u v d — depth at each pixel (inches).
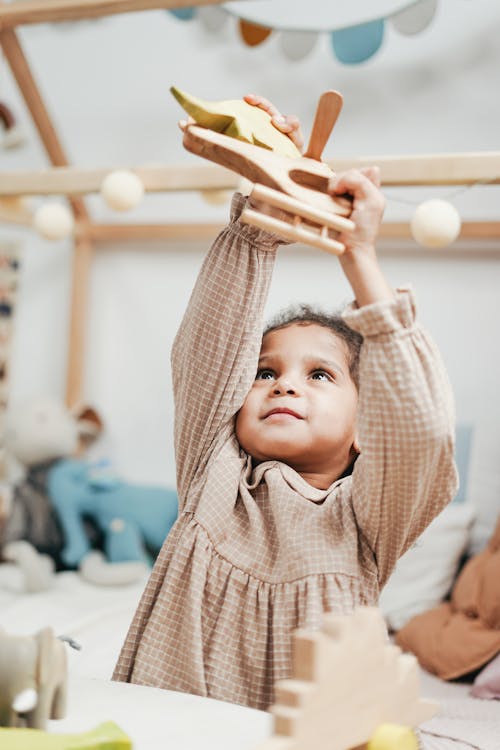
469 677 51.6
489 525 65.6
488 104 66.7
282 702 17.0
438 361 23.2
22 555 62.1
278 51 72.8
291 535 25.5
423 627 54.6
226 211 76.2
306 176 22.7
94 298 79.8
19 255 82.1
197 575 25.8
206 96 75.4
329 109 22.9
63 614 54.9
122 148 78.2
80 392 77.4
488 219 67.6
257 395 28.3
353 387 28.6
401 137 69.2
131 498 68.8
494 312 67.2
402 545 25.4
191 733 19.5
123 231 76.3
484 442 66.8
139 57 77.6
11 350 81.7
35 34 80.6
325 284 71.3
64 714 20.4
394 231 66.7
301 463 27.7
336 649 17.7
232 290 27.6
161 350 77.6
